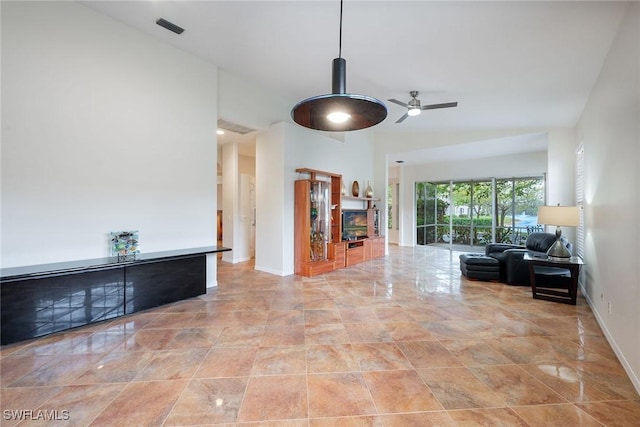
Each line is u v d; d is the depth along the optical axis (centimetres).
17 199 262
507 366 217
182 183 384
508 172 766
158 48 356
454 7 252
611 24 248
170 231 373
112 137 320
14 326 240
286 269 503
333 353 235
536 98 414
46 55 275
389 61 350
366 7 262
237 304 353
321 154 584
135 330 276
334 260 556
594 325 291
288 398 180
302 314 321
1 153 253
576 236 478
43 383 193
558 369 212
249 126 481
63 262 286
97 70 307
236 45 356
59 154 284
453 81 388
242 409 170
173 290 348
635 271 201
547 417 163
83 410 168
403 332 275
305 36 323
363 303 359
